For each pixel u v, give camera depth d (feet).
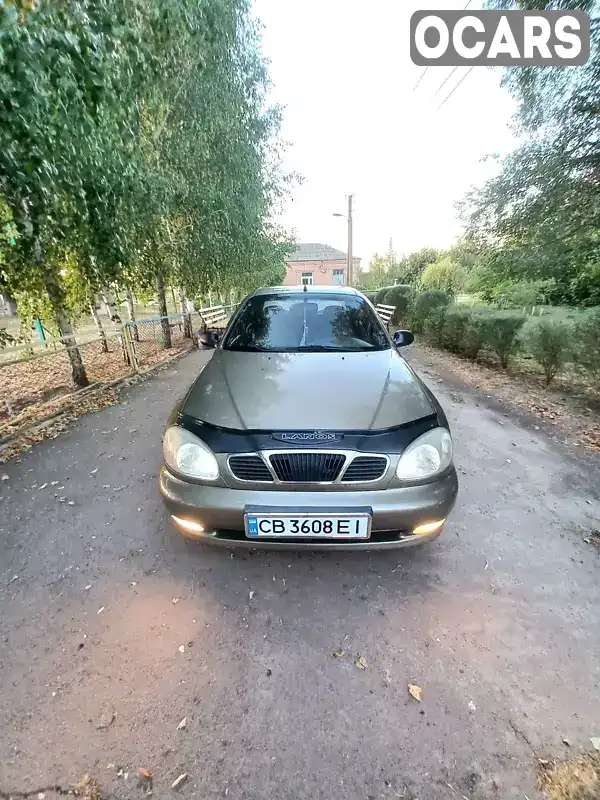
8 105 8.68
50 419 14.76
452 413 15.31
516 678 5.26
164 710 4.88
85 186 13.76
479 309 25.67
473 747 4.49
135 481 10.41
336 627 6.05
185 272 28.40
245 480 6.20
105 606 6.45
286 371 8.17
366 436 6.23
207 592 6.73
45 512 9.07
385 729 4.67
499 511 8.91
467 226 24.80
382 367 8.49
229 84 23.35
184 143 21.65
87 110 10.56
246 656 5.59
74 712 4.85
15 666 5.43
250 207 31.60
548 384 18.38
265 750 4.46
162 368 24.02
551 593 6.66
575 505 9.15
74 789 4.13
